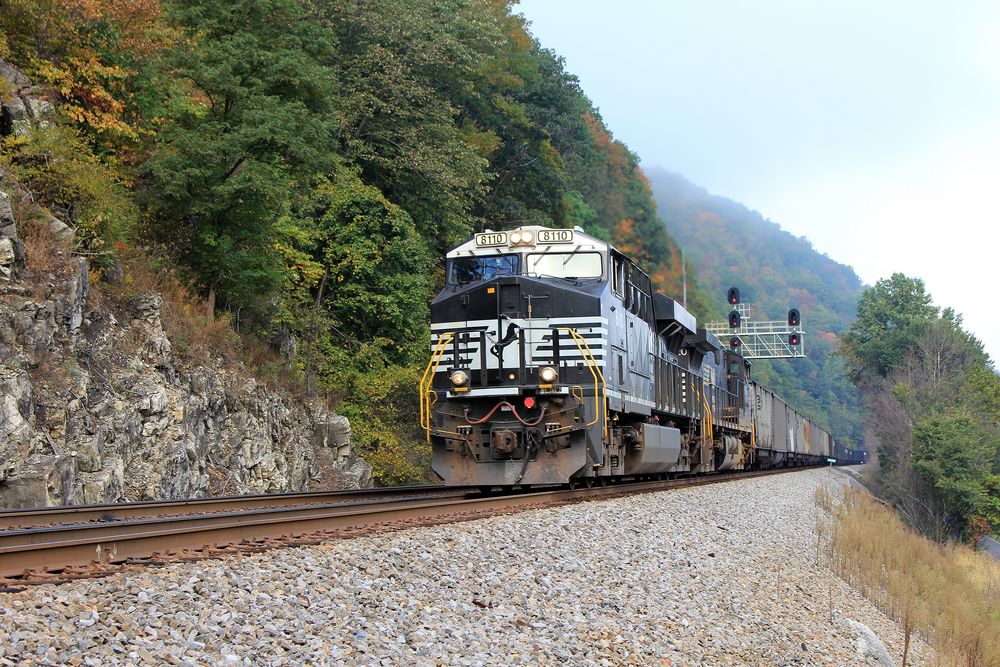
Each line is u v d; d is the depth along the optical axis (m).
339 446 24.48
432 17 38.12
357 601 7.73
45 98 18.78
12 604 6.18
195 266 21.92
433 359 17.62
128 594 6.79
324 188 29.47
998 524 52.75
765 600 13.14
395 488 18.59
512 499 15.21
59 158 17.53
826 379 169.50
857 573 18.81
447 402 17.36
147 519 10.09
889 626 15.77
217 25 24.58
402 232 30.31
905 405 61.94
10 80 18.03
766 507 24.17
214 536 9.08
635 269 20.73
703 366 29.86
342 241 29.11
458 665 6.84
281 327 25.14
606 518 14.37
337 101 31.42
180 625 6.37
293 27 25.92
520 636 7.93
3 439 13.34
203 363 19.41
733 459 33.38
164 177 20.27
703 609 11.19
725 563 14.38
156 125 21.72
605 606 9.77
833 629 13.22
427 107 35.38
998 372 68.88
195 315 20.52
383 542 9.87
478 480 17.12
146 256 20.19
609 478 20.33
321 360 26.28
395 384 27.64
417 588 8.59
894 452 63.19
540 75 56.06
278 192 21.47
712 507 20.05
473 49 40.06
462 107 42.28
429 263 32.50
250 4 24.73
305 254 25.70
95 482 14.83
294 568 8.16
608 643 8.49
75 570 7.27
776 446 45.91
